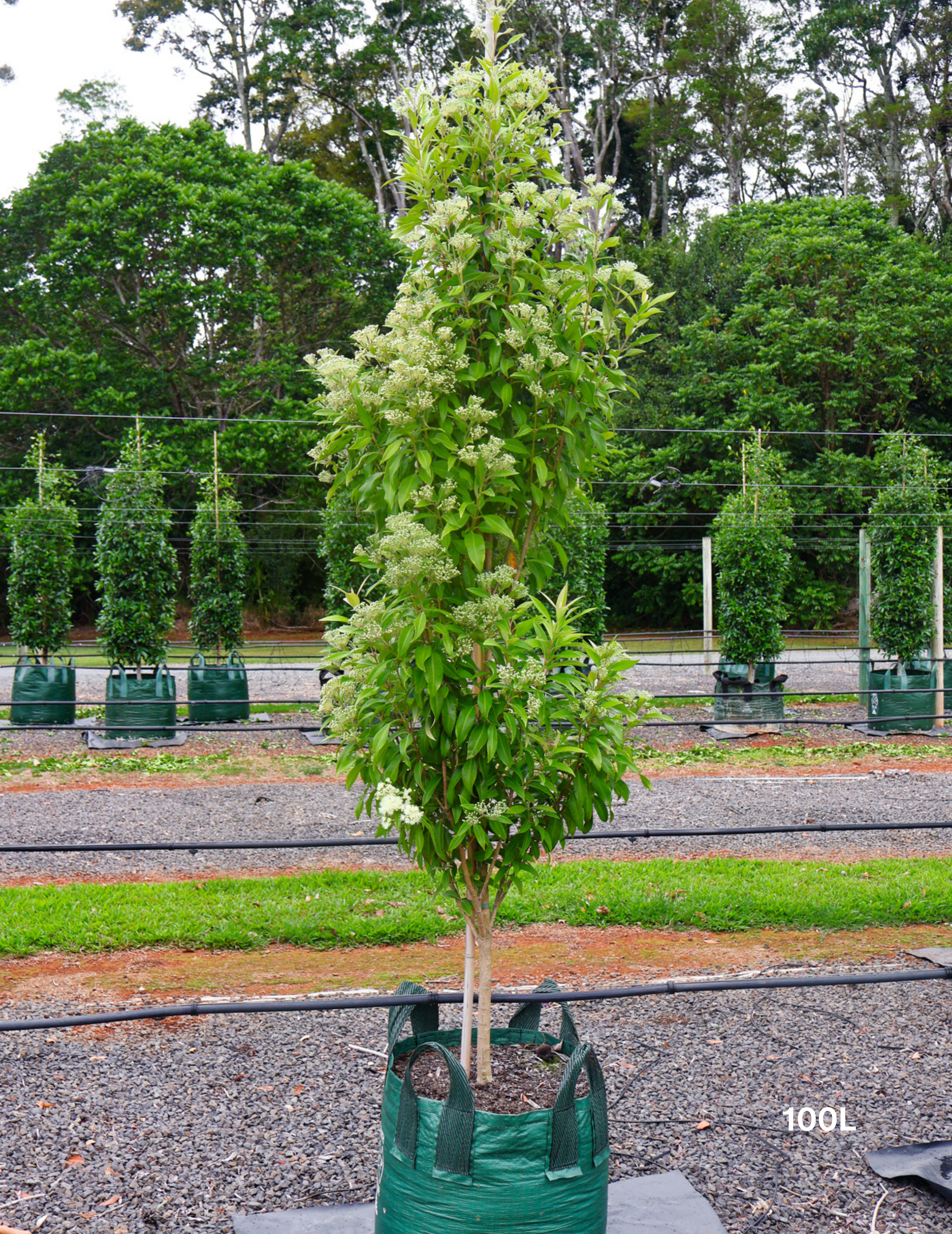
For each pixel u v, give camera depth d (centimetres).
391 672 279
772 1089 427
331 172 4038
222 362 3197
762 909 666
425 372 265
